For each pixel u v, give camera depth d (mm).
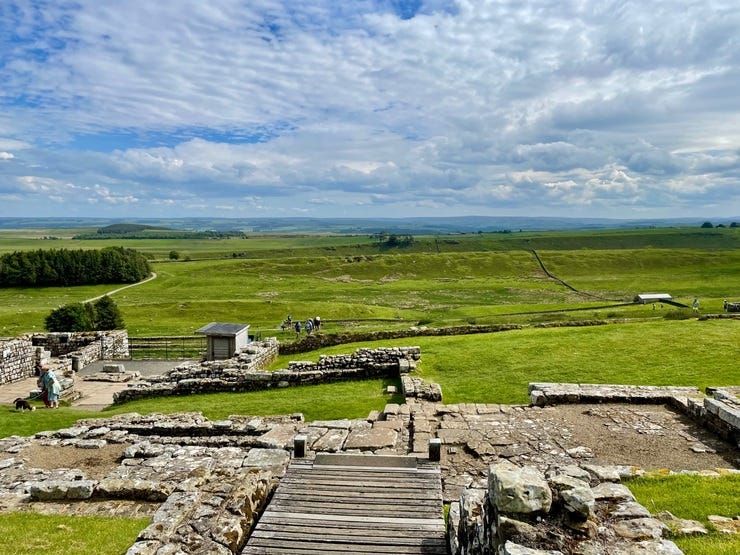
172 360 39719
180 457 15227
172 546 8484
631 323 34156
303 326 60969
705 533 8336
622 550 5855
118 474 14203
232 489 10469
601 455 14023
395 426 17000
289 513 10156
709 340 27422
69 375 33969
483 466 13711
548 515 6270
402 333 38000
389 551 8867
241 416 20484
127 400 27297
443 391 22453
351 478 11688
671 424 16328
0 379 32031
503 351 28344
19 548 10094
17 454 16406
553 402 18844
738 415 14344
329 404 22406
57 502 12891
